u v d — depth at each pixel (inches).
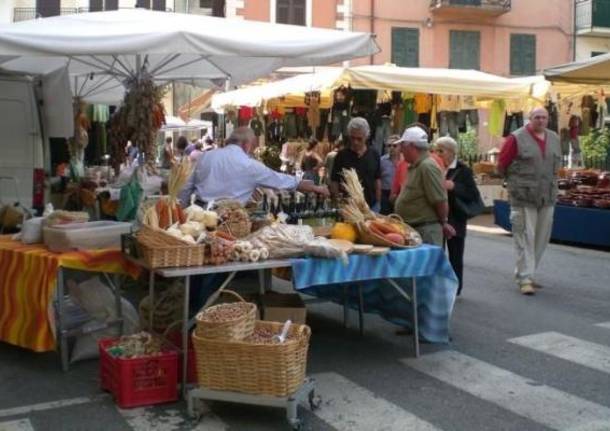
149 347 186.7
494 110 514.3
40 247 212.4
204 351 168.6
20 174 337.1
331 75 406.6
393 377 203.2
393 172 377.7
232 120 673.6
